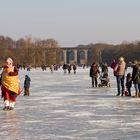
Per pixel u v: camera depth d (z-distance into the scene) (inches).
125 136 713.6
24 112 1055.6
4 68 1127.6
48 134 737.6
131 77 1529.3
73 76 3631.9
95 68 2068.2
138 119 915.4
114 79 2930.6
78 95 1583.4
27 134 738.2
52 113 1029.8
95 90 1856.5
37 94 1647.4
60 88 2009.1
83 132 755.4
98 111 1063.6
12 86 1107.3
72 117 953.5
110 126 821.2
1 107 1183.6
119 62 1545.3
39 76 3718.0
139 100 1362.0
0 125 843.4
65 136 717.3
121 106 1177.4
